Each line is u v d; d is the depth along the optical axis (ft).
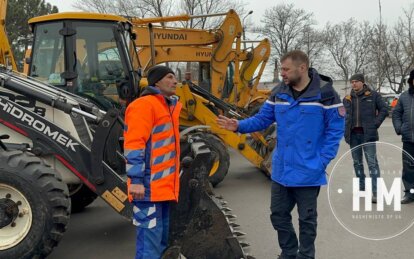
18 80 14.71
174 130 11.20
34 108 14.49
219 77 35.14
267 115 12.66
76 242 16.19
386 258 14.39
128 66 20.38
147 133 10.62
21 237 12.76
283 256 12.53
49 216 12.72
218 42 34.96
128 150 10.50
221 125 12.82
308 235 11.77
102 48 20.26
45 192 12.72
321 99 11.51
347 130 21.17
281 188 12.14
